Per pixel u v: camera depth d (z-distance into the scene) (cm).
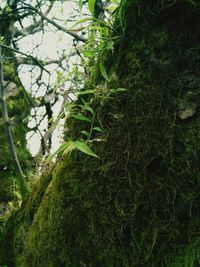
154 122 60
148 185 59
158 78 62
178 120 59
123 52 67
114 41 69
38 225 71
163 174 59
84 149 60
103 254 60
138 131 61
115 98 65
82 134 70
